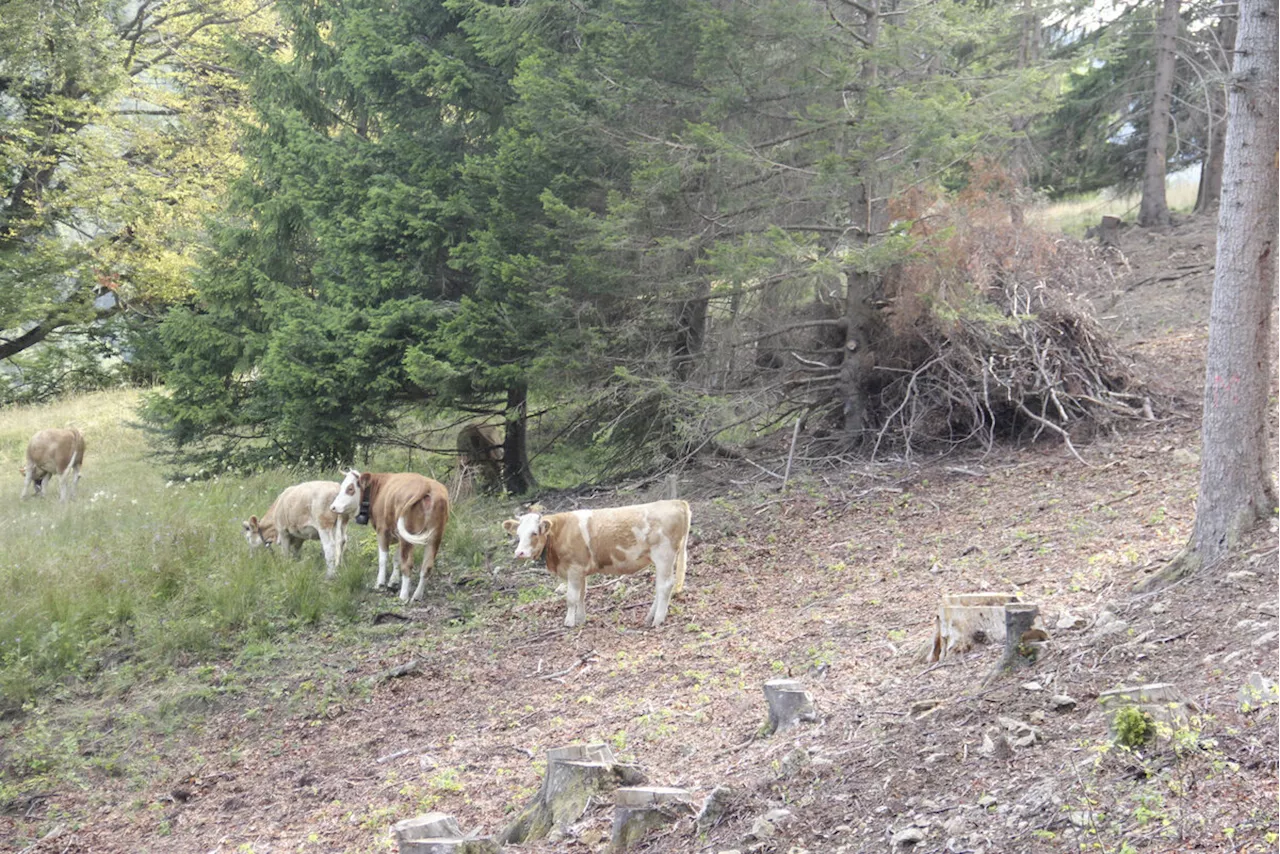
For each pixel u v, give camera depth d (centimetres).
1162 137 2706
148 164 2566
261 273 1800
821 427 1585
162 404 1812
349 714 922
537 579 1235
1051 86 1368
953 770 495
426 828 527
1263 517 699
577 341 1480
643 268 1475
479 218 1591
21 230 2311
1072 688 551
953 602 721
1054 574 881
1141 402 1432
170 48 2803
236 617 1133
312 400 1617
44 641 1066
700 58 1332
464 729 840
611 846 521
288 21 1870
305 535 1284
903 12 1371
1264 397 703
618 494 1559
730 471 1554
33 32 2177
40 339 2442
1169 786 417
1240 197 700
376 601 1191
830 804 495
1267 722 446
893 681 697
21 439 2517
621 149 1475
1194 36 2781
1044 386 1396
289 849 678
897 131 1341
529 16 1510
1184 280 2228
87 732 934
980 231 1435
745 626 956
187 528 1374
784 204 1436
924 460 1420
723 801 515
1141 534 941
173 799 810
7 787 841
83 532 1468
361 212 1631
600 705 821
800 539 1217
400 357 1602
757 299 1528
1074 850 396
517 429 1770
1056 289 1500
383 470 1909
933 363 1466
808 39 1322
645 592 1130
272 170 1828
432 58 1622
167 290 2389
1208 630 584
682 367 1562
